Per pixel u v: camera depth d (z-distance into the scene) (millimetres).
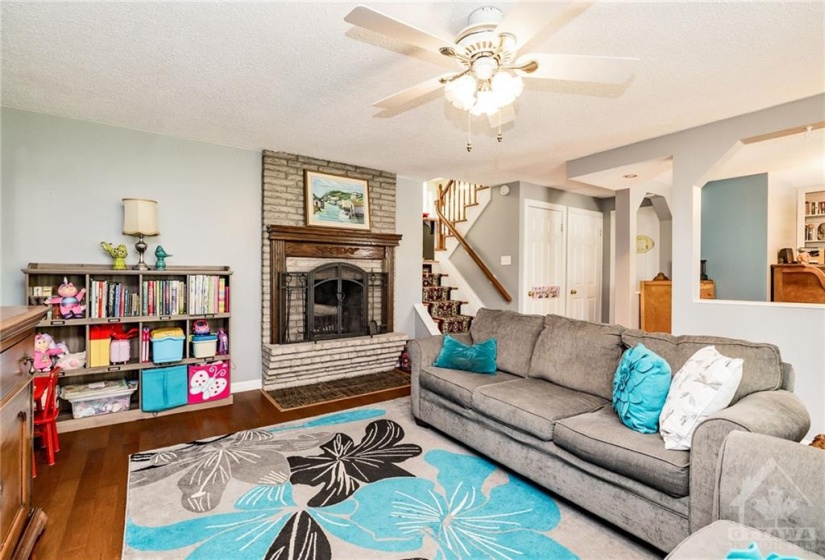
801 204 5395
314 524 1900
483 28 1669
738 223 5016
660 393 1874
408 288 5363
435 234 6785
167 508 2023
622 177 4363
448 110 3027
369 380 4387
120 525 1896
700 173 3361
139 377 3260
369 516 1967
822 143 3629
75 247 3270
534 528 1887
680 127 3389
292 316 4293
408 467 2459
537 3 1436
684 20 1930
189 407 3430
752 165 4453
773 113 2959
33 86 2668
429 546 1758
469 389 2596
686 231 3443
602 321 6871
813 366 2852
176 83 2617
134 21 1952
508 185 5699
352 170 4691
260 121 3293
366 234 4660
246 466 2457
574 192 6332
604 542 1793
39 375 2674
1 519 1313
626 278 4914
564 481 2029
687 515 1557
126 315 3221
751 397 1721
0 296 3018
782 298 4664
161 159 3617
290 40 2119
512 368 2959
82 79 2562
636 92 2717
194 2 1811
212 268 3697
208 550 1721
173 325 3676
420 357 3121
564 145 3881
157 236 3607
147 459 2547
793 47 2168
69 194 3240
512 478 2340
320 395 3875
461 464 2504
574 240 6387
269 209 4113
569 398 2336
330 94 2777
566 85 2604
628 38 2080
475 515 1982
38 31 2031
